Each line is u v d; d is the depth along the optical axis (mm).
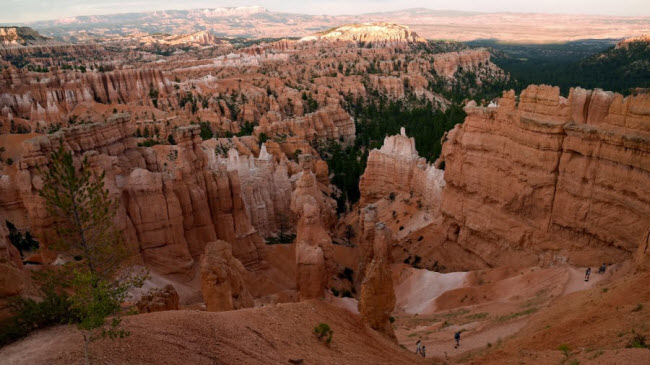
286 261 54812
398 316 41500
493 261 47750
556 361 18828
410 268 51156
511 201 45719
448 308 40844
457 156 51531
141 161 59781
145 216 42656
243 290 31375
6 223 50500
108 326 15734
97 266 17078
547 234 42969
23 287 17938
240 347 16750
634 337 18578
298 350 18172
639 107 35750
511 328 29438
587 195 39344
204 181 49125
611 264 37906
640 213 35625
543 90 42031
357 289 48500
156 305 24484
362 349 21031
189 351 15562
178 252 43906
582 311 24828
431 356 27609
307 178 50688
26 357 13953
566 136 40625
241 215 51938
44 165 39562
